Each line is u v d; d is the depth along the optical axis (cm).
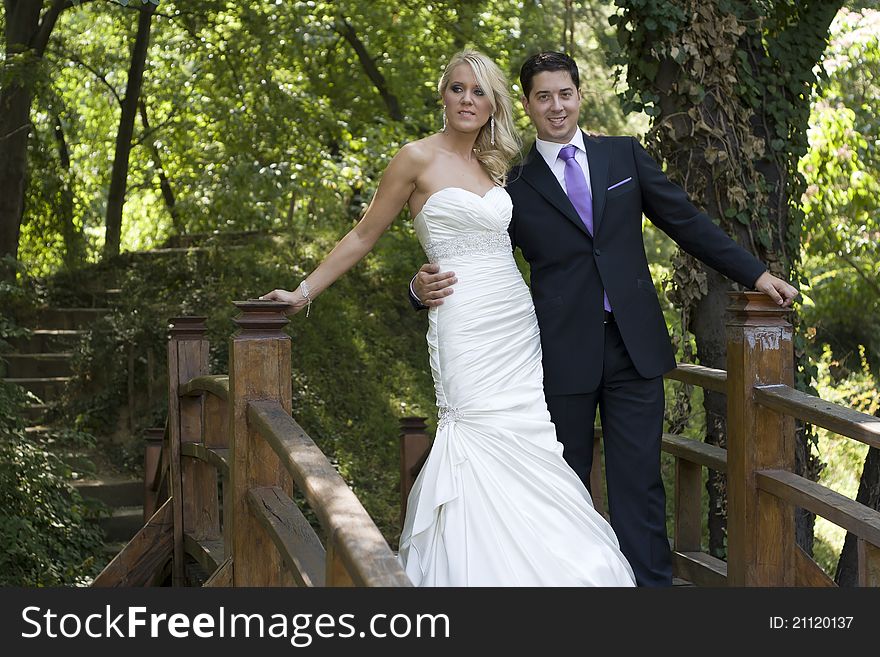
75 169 1566
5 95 1108
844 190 1112
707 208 504
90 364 1092
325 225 1383
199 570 513
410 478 631
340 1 1238
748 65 504
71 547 786
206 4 1221
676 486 448
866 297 1252
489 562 314
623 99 515
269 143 1270
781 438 354
